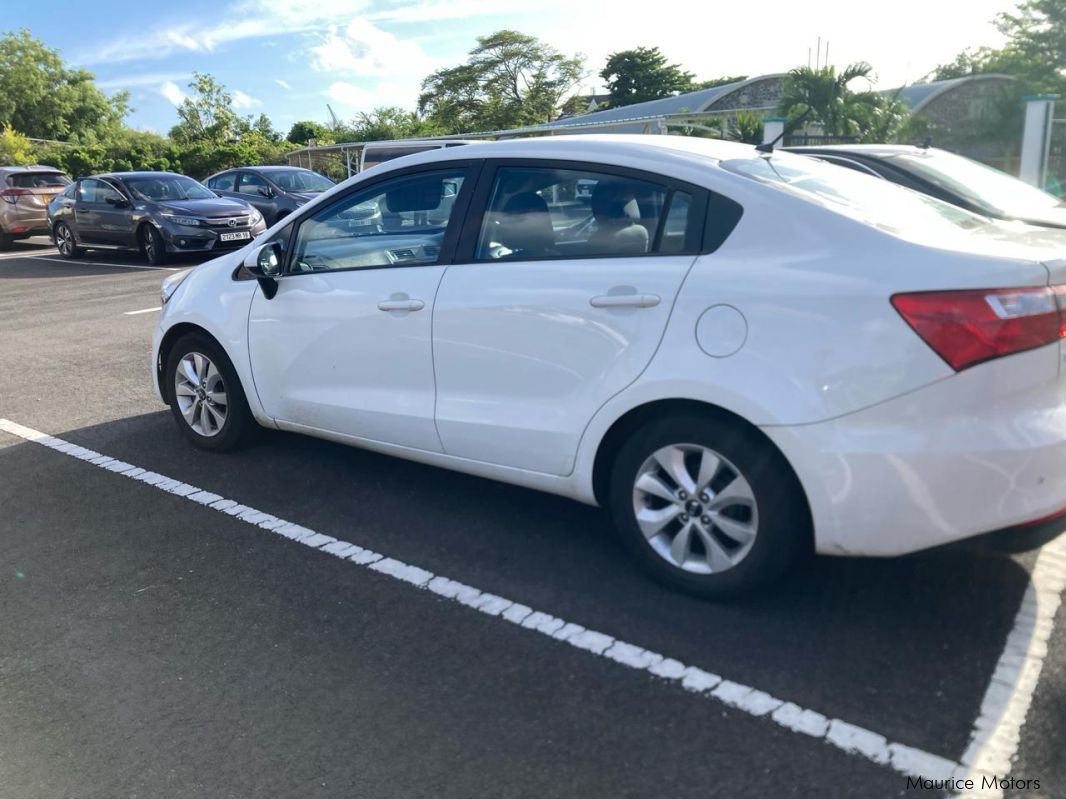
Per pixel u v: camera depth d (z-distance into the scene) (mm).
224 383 5008
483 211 3816
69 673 3082
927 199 3730
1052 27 29250
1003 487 2801
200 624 3371
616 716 2738
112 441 5574
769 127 17469
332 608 3459
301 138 67875
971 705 2727
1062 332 2836
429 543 3994
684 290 3166
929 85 25719
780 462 3051
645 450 3336
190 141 47219
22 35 61906
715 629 3191
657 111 30781
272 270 4543
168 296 5344
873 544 2932
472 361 3760
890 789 2396
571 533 4047
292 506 4445
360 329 4152
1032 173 16016
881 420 2832
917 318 2777
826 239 3023
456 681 2953
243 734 2725
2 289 13336
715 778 2461
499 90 59406
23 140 41812
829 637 3115
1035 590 3391
